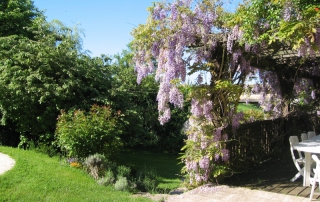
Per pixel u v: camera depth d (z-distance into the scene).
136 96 9.98
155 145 10.35
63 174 4.91
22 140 7.37
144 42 4.47
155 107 10.20
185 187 4.77
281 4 3.62
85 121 5.84
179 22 4.19
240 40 4.07
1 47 7.42
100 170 5.17
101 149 6.00
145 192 4.71
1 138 7.92
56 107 6.90
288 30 3.45
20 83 6.75
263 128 6.27
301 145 4.28
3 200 3.73
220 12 4.25
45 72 7.05
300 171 4.46
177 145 10.06
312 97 8.08
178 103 4.25
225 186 4.39
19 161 5.30
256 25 3.96
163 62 4.35
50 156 6.57
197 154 4.41
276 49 4.97
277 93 7.32
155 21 4.30
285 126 7.16
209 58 4.50
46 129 7.07
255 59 5.29
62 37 8.07
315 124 8.62
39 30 8.03
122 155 9.28
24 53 6.91
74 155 5.84
